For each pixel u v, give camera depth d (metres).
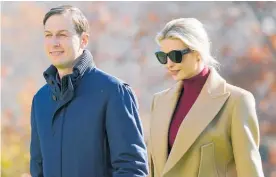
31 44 54.19
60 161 14.77
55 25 14.78
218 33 51.38
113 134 14.60
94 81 14.91
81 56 15.07
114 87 14.80
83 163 14.60
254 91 47.56
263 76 47.62
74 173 14.64
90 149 14.61
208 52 15.38
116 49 54.12
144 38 54.00
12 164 38.84
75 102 14.80
